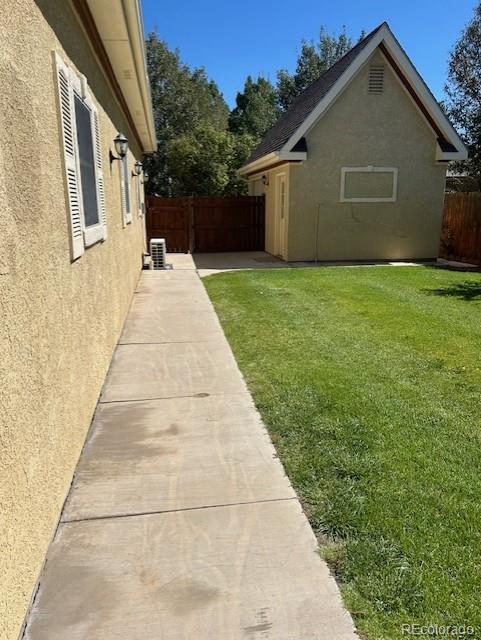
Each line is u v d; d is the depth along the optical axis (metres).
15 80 1.96
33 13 2.31
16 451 1.78
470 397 3.98
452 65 16.41
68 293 2.85
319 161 12.82
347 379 4.37
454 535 2.29
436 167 13.41
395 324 6.36
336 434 3.32
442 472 2.85
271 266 12.47
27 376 1.97
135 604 1.90
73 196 3.06
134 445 3.20
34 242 2.16
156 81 28.12
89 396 3.49
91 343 3.65
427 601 1.91
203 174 23.64
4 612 1.58
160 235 15.92
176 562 2.13
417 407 3.78
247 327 6.23
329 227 13.26
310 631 1.78
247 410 3.73
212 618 1.84
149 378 4.43
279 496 2.62
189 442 3.23
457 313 6.97
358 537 2.29
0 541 1.57
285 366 4.72
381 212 13.40
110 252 5.07
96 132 4.35
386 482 2.75
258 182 17.73
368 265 12.72
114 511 2.50
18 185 1.95
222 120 35.09
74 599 1.93
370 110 12.76
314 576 2.05
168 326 6.29
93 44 4.46
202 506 2.54
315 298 8.12
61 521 2.41
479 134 16.11
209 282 9.84
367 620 1.83
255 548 2.22
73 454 2.84
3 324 1.70
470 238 13.29
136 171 10.41
